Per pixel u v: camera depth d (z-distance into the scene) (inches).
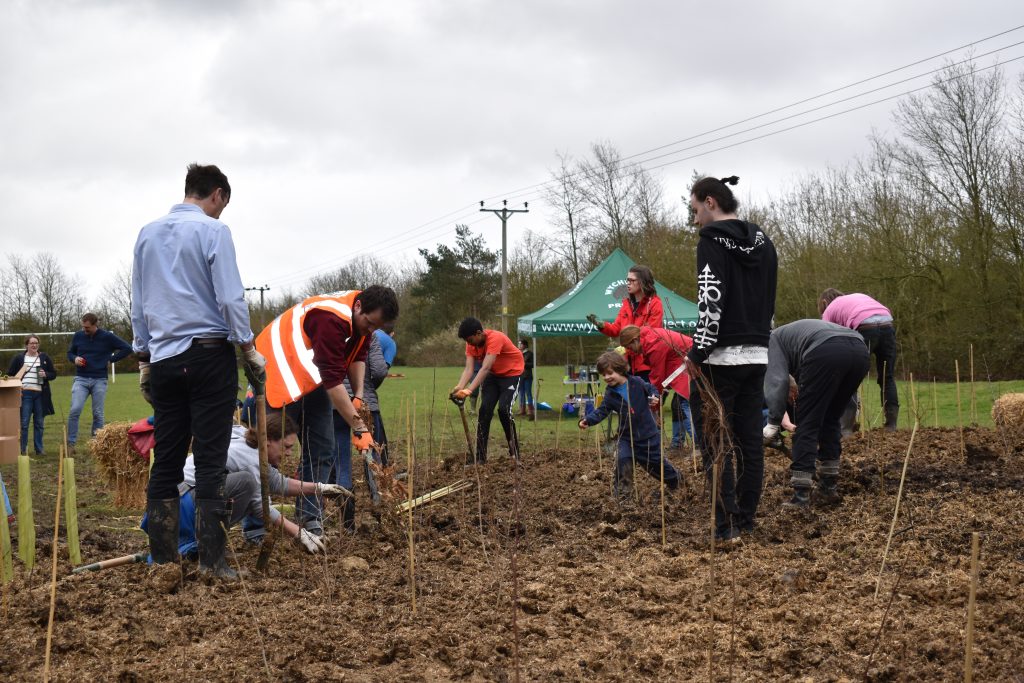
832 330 212.7
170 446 166.7
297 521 197.0
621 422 235.1
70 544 157.0
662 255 1298.0
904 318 888.3
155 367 163.2
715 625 139.6
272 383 187.8
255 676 119.9
